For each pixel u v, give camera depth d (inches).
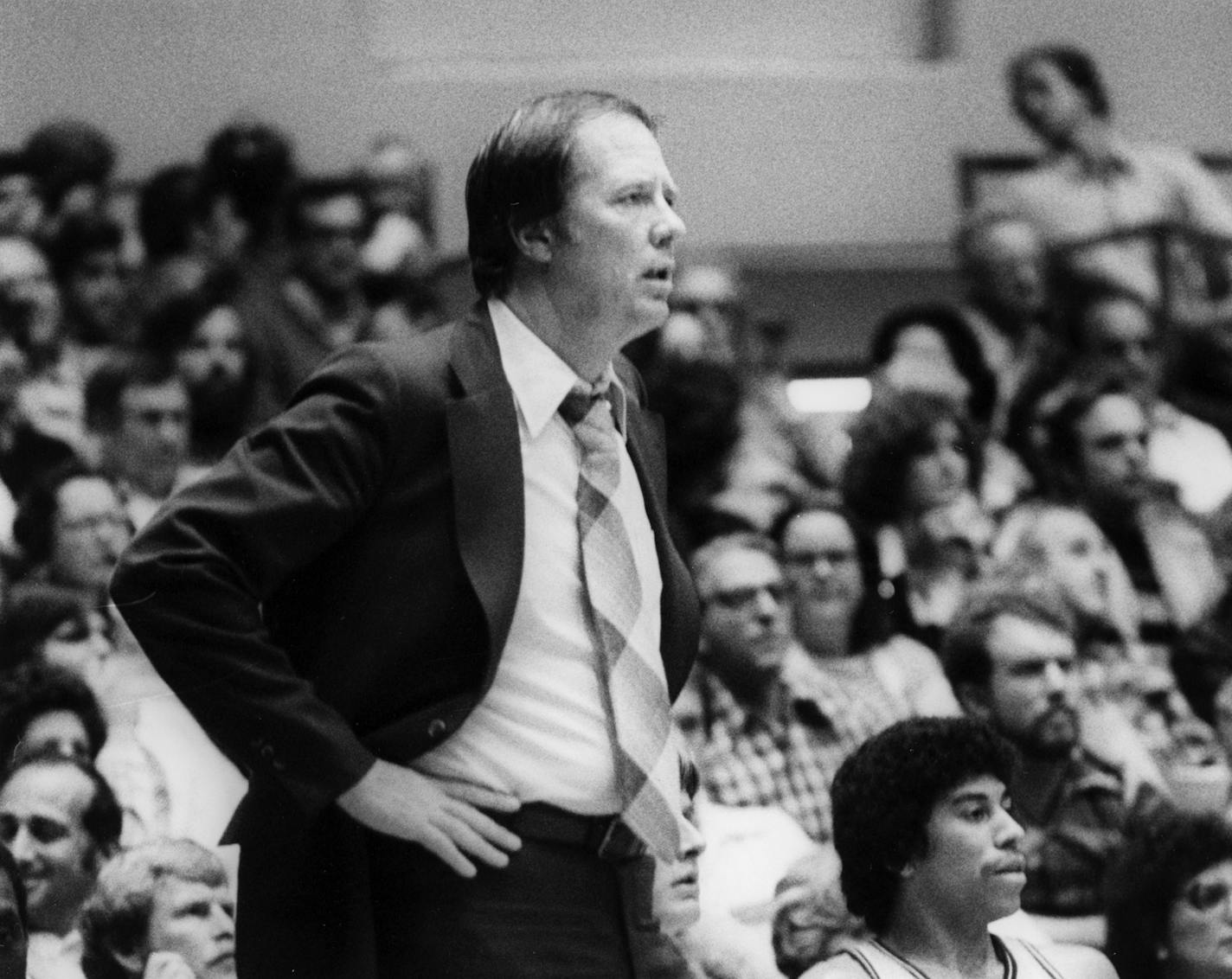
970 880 292.0
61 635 529.7
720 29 676.7
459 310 639.1
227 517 227.5
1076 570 585.0
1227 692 566.6
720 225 659.4
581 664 239.9
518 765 235.5
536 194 244.1
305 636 239.3
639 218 243.8
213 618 225.0
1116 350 641.6
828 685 531.8
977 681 535.2
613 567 242.2
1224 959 489.4
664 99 661.3
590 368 249.9
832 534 556.7
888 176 665.6
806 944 447.8
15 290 607.8
